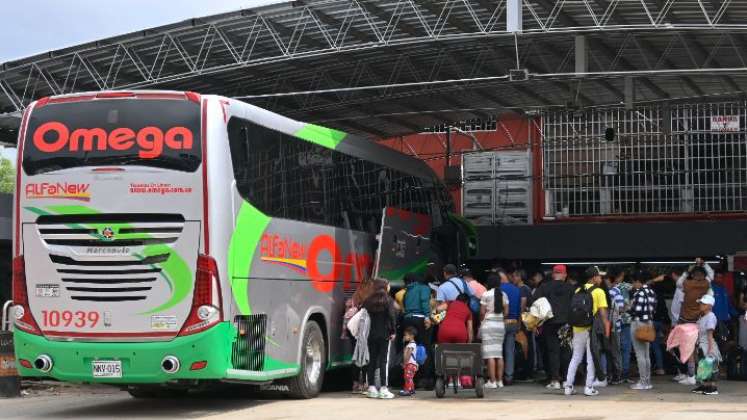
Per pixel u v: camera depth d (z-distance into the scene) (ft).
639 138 118.52
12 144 89.20
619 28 72.33
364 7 76.69
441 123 109.09
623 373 60.23
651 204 117.60
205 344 41.42
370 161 61.46
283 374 47.11
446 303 52.85
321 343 51.52
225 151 42.93
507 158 120.06
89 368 42.09
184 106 42.68
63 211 42.50
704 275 52.65
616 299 58.70
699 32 73.26
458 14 79.25
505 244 105.60
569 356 55.77
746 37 81.00
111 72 87.20
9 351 54.60
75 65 84.38
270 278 46.32
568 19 80.28
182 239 41.81
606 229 103.14
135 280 41.91
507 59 88.43
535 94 97.45
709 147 115.96
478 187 120.37
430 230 72.69
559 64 89.86
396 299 56.65
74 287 42.27
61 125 43.04
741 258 87.45
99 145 42.60
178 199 41.93
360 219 58.54
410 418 40.81
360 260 58.08
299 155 50.65
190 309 41.60
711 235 99.76
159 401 50.55
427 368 55.62
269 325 46.03
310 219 51.24
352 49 78.79
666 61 89.15
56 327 42.34
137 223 42.04
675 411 42.78
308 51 85.87
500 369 55.36
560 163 121.19
